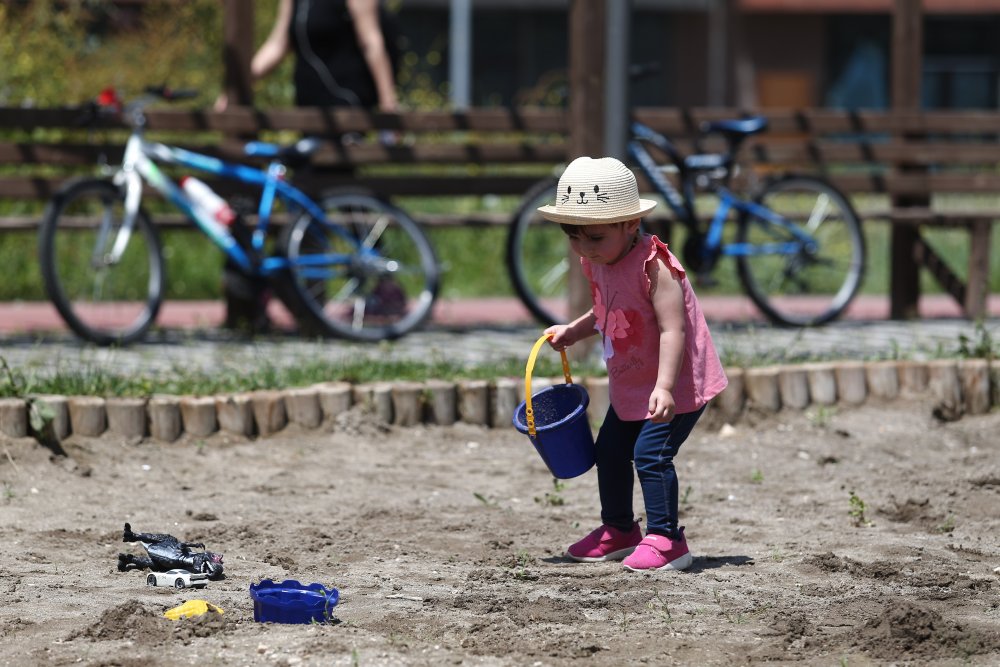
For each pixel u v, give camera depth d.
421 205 38.53
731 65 84.62
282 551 13.32
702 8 84.00
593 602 11.67
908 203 30.33
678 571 12.86
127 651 10.22
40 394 17.16
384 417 18.61
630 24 20.73
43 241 23.48
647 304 12.79
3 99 36.00
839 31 85.06
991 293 35.97
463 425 18.97
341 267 25.67
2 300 31.88
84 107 25.06
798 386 19.77
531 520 14.77
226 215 24.95
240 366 21.09
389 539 13.88
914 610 10.88
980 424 19.72
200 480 16.28
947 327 27.92
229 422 17.75
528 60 83.19
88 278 30.22
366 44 27.02
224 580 12.35
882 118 29.59
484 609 11.40
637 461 12.98
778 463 17.52
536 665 10.10
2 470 15.80
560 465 13.24
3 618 11.03
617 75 20.72
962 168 52.62
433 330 27.33
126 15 41.31
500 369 20.08
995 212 29.64
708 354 13.01
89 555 13.14
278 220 26.48
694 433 18.97
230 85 26.31
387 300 25.97
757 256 27.88
